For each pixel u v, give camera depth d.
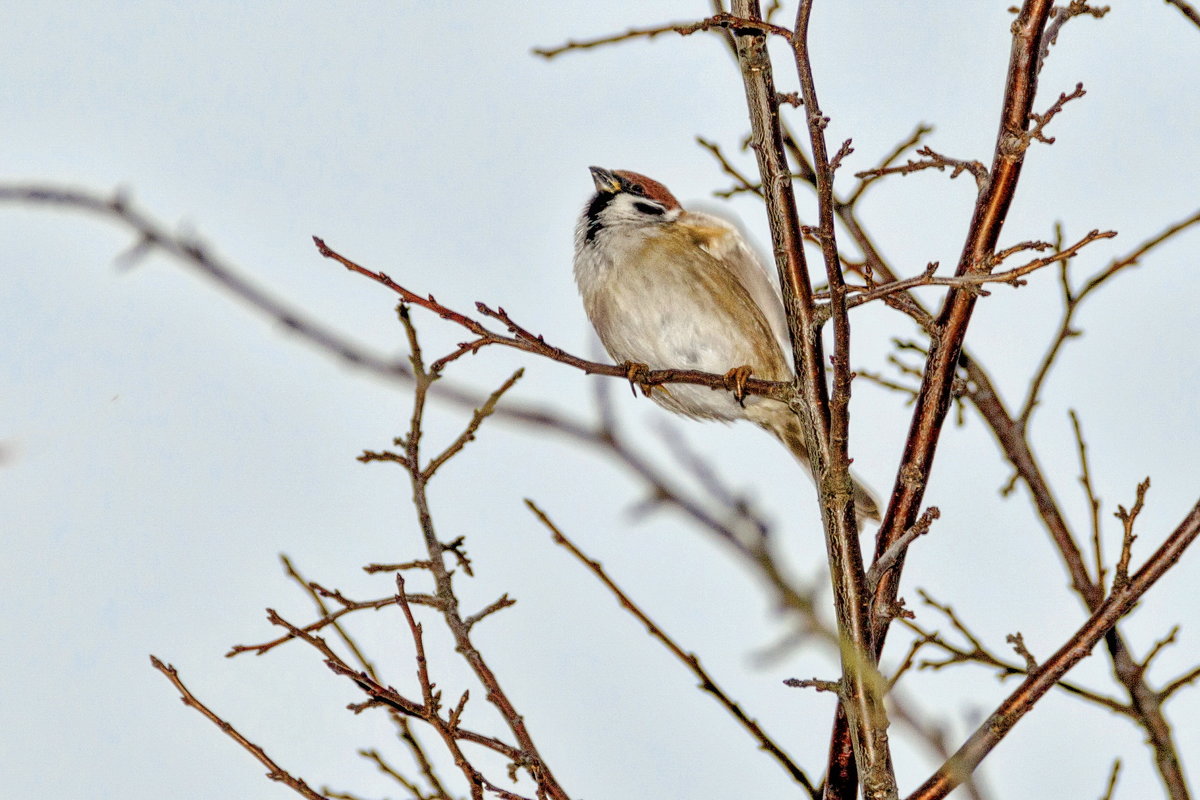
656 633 6.93
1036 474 9.41
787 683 6.60
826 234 6.25
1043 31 7.07
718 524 3.83
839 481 6.52
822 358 6.81
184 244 4.64
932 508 6.64
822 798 7.04
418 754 7.26
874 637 6.84
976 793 5.48
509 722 6.99
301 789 7.00
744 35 6.36
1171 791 8.13
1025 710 6.63
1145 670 8.42
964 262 7.29
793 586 3.69
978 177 7.29
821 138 6.17
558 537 7.05
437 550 7.30
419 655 7.00
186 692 7.11
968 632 8.53
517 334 7.01
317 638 7.05
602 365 6.99
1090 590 9.05
